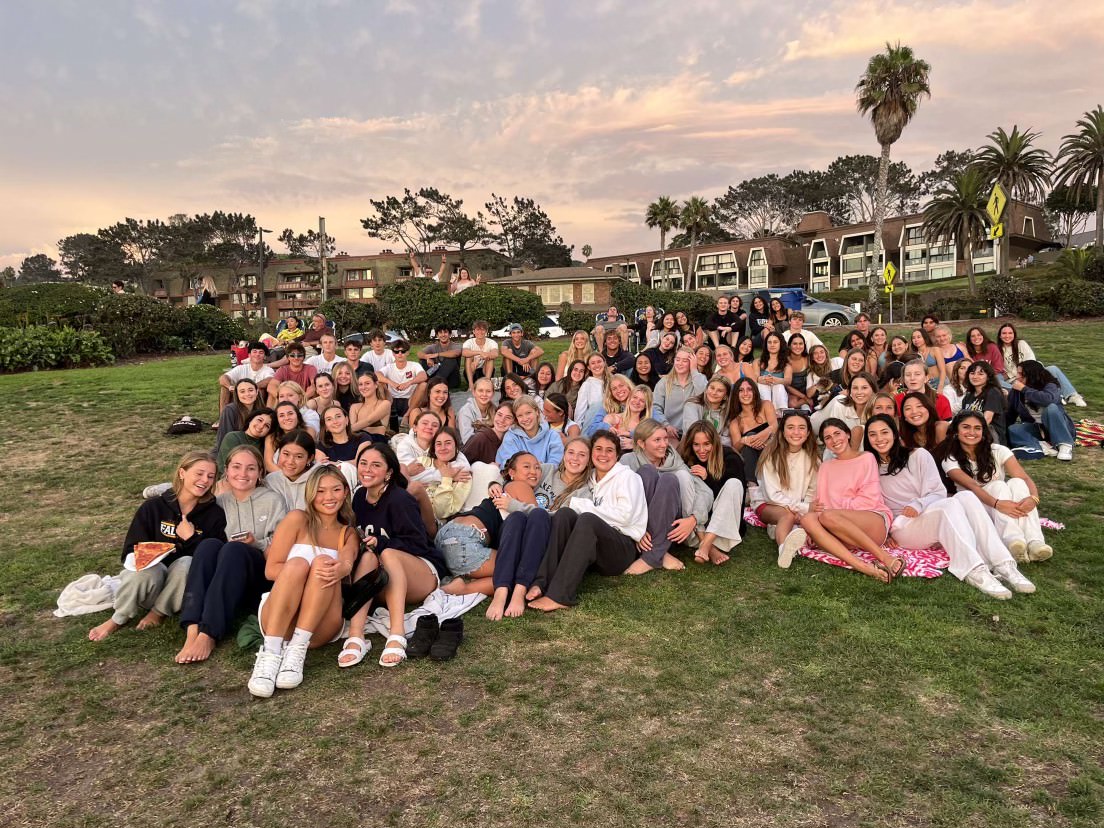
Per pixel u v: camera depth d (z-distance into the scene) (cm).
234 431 750
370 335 1056
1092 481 718
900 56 3444
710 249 7225
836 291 5822
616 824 273
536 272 5666
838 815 275
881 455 583
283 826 277
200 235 7981
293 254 7969
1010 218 5553
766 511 611
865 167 8769
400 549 472
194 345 2144
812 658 403
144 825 279
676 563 549
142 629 456
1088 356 1418
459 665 408
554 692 375
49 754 328
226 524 478
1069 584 490
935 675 380
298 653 396
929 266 6125
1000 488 540
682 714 350
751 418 700
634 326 1484
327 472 432
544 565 494
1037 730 329
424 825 276
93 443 973
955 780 294
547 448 682
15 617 476
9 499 743
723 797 287
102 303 1967
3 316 1958
